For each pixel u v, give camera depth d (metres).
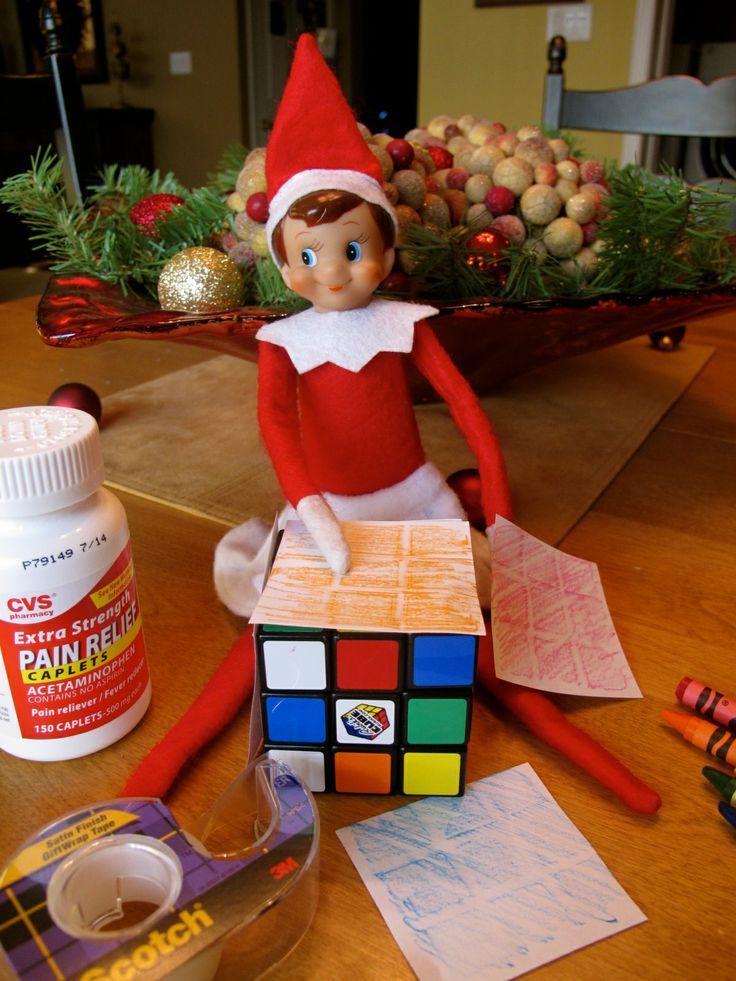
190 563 0.56
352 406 0.47
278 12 3.62
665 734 0.41
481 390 0.79
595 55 2.40
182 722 0.39
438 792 0.37
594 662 0.45
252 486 0.68
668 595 0.53
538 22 2.42
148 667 0.42
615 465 0.73
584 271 0.71
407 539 0.41
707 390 0.95
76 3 3.07
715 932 0.30
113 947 0.26
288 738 0.36
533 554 0.52
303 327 0.47
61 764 0.38
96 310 0.60
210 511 0.64
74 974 0.25
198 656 0.46
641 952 0.30
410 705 0.35
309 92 0.43
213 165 3.90
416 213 0.65
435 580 0.37
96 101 4.03
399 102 4.65
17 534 0.33
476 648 0.34
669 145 2.63
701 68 3.15
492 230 0.67
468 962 0.29
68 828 0.30
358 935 0.30
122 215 0.74
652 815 0.36
